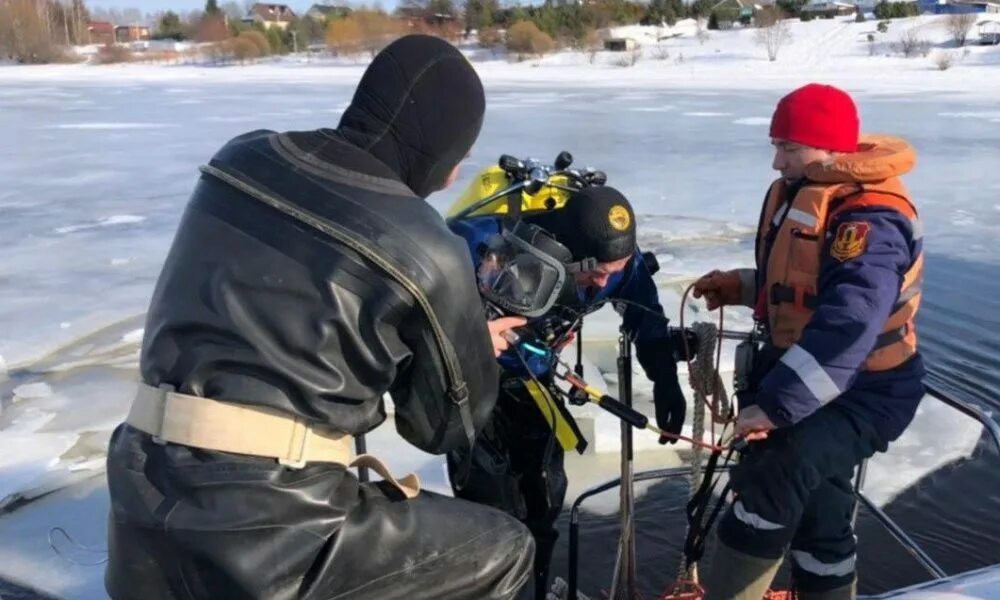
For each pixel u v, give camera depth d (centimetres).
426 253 168
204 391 165
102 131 1884
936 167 1297
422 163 183
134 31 9075
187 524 161
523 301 229
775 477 235
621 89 3262
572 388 252
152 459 166
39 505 411
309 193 169
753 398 254
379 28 6469
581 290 263
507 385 273
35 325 660
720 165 1358
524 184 265
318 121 2086
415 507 186
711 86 3438
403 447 460
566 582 336
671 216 1004
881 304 213
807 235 229
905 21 5841
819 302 224
